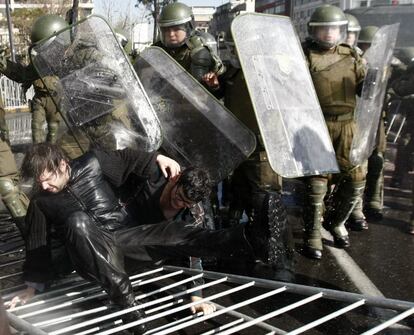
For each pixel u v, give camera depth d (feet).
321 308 10.96
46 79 13.37
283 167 12.46
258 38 13.01
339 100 13.82
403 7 23.43
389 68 14.80
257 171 13.12
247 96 13.42
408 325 10.14
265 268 13.17
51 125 17.44
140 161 10.51
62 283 10.90
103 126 13.07
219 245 9.43
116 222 10.15
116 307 9.52
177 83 13.41
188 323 8.93
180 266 12.09
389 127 23.71
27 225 9.82
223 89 14.24
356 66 14.03
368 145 14.08
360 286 12.16
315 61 13.93
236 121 12.60
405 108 20.22
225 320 10.30
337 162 13.75
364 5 24.52
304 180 13.78
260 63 12.85
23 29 70.44
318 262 13.67
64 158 9.61
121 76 12.97
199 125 13.07
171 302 10.84
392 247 14.87
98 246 9.07
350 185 14.16
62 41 13.21
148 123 12.80
